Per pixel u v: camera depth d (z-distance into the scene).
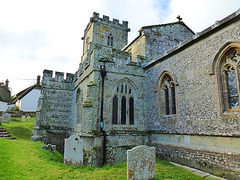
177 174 6.98
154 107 10.98
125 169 7.85
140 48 13.77
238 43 6.68
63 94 17.81
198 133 7.88
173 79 9.69
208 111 7.58
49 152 10.68
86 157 8.77
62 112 17.41
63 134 15.78
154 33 13.82
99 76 10.63
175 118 9.27
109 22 25.34
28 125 20.66
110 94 10.62
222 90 7.28
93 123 9.66
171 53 9.93
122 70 11.33
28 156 8.95
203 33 7.92
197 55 8.41
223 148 6.85
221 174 6.67
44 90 17.19
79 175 6.94
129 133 10.69
